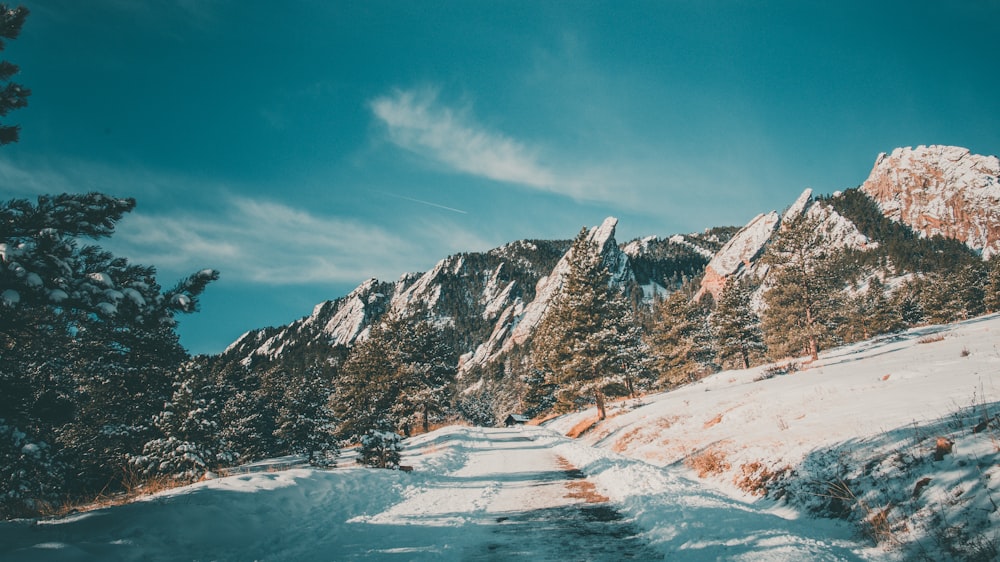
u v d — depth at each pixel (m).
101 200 7.05
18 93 7.29
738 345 50.06
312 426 30.05
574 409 49.44
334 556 6.75
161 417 19.58
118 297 5.90
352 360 48.72
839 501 7.31
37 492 8.74
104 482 15.89
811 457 9.11
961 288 67.56
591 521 8.34
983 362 14.50
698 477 12.27
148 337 7.68
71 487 10.48
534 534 7.62
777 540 5.93
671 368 53.53
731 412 17.66
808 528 6.82
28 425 6.84
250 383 58.81
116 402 21.52
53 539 6.10
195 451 18.16
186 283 6.86
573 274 35.34
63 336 7.01
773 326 47.88
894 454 7.45
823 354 37.50
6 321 6.16
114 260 6.68
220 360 52.66
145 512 7.26
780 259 35.78
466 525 8.41
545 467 16.30
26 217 6.30
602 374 33.59
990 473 5.62
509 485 12.86
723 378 37.78
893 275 141.62
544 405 64.44
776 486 9.13
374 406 20.89
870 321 66.19
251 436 38.44
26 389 6.59
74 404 7.00
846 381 17.16
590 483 12.32
